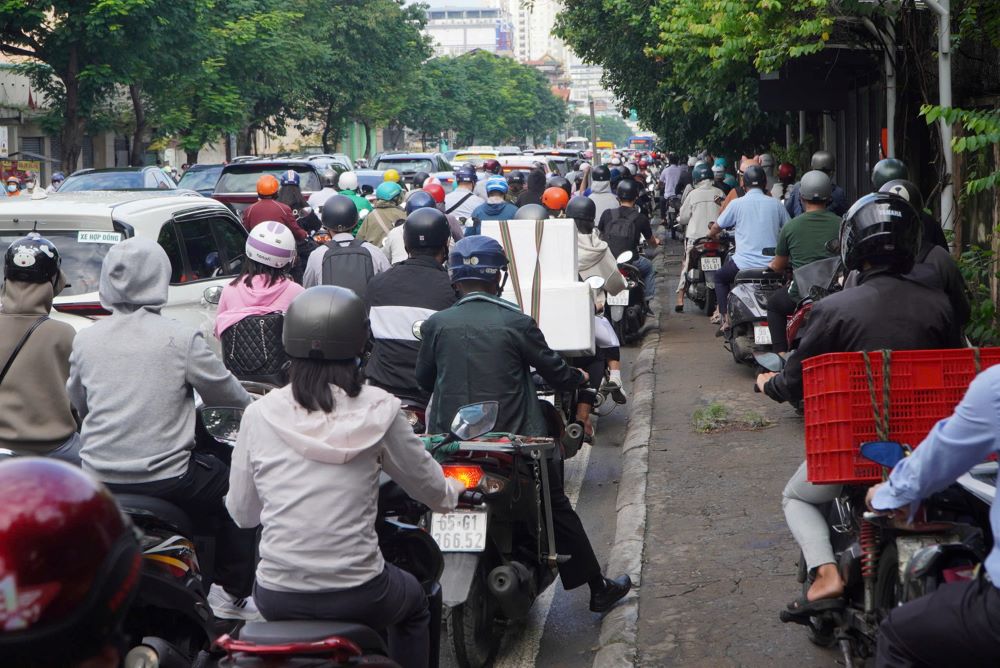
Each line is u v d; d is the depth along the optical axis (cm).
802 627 509
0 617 139
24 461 147
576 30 2720
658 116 2767
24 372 509
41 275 517
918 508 359
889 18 1053
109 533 147
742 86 1847
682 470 771
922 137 1218
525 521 505
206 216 890
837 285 752
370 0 6372
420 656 371
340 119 6638
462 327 513
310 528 333
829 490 434
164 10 3341
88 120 3550
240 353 698
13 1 3017
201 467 459
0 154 3900
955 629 297
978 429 298
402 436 349
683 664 481
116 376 446
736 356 1065
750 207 1093
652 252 2341
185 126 4031
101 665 148
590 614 568
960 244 982
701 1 1455
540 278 727
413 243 632
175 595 413
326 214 853
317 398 337
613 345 841
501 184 1241
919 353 387
